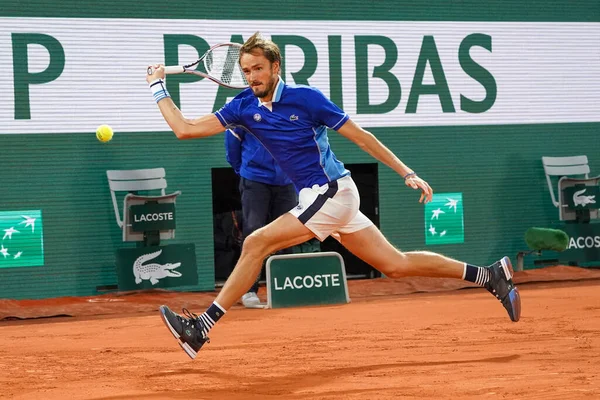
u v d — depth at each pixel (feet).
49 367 32.04
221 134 71.31
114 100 68.39
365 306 54.03
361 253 31.37
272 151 29.99
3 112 65.67
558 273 71.41
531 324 40.63
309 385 26.22
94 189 67.87
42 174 66.64
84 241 67.51
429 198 29.58
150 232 66.44
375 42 73.97
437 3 75.61
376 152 29.68
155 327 46.98
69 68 67.31
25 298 65.87
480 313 46.93
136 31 68.85
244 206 57.67
